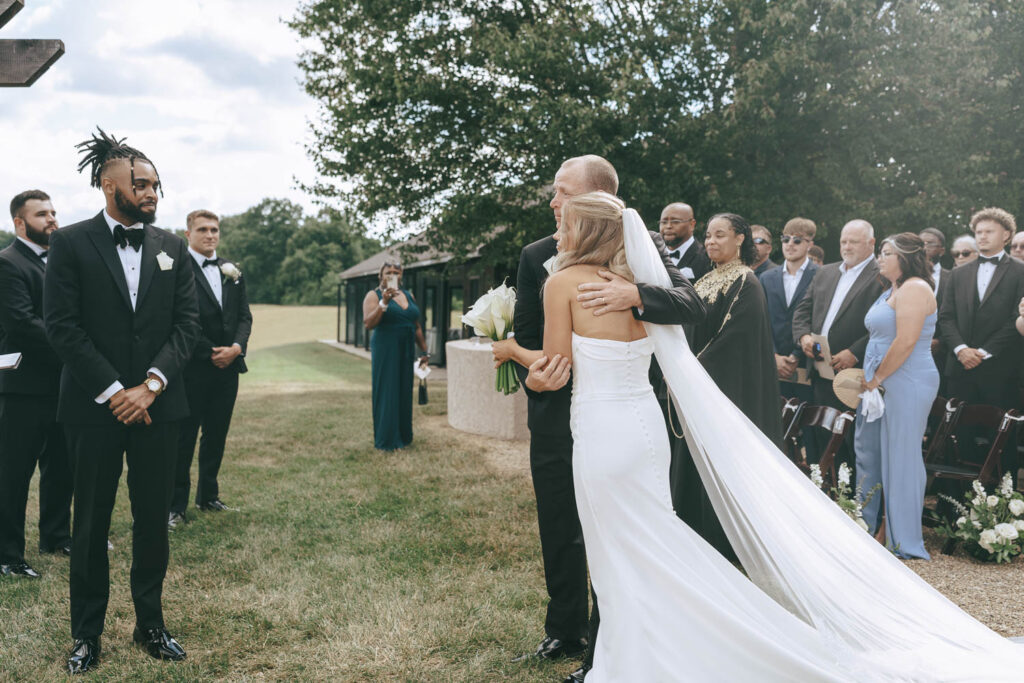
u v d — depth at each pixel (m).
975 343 5.78
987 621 3.57
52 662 3.12
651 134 11.30
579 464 2.57
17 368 4.21
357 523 5.20
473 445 8.16
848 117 10.51
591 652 2.85
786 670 2.35
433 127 12.45
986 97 10.60
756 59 10.95
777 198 10.99
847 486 4.61
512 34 12.60
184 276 3.38
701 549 2.52
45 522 4.67
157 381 3.12
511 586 3.95
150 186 3.19
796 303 6.26
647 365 2.66
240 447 8.18
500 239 12.42
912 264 4.51
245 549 4.61
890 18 10.50
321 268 88.00
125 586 3.99
